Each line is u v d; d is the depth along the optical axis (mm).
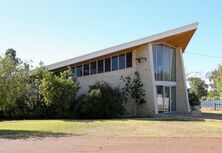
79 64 30031
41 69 26047
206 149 10289
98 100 23953
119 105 24359
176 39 27078
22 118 25469
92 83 28984
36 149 10234
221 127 16609
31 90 25828
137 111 26562
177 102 29062
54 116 25266
